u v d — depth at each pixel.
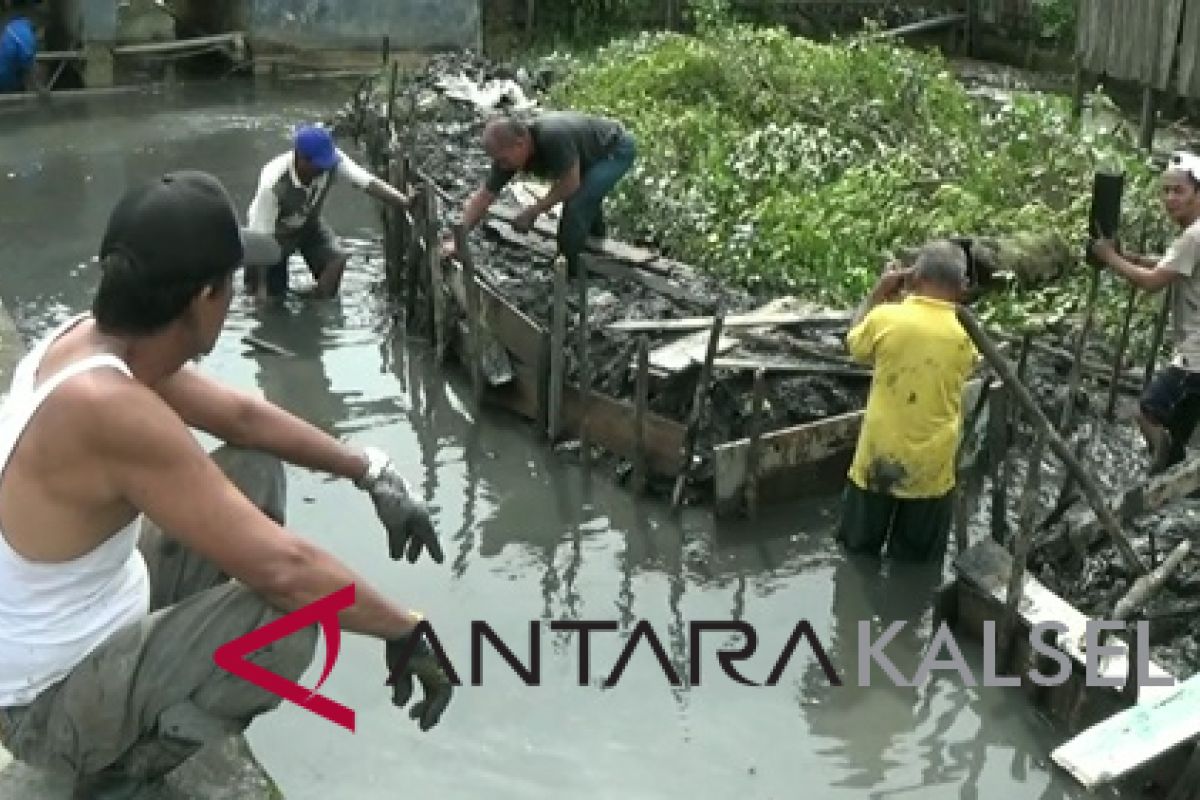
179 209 2.74
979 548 5.75
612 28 16.53
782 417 6.95
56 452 2.71
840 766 4.99
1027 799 4.83
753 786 4.86
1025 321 8.12
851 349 6.11
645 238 9.39
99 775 3.16
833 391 7.10
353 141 13.14
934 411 5.96
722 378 7.02
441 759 4.89
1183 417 6.60
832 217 8.98
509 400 7.75
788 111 11.59
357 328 8.80
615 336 7.47
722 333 7.45
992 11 16.69
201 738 3.00
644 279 8.31
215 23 15.84
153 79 14.98
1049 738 5.16
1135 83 11.65
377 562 6.18
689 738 5.11
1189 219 6.33
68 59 14.47
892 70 11.89
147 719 2.99
